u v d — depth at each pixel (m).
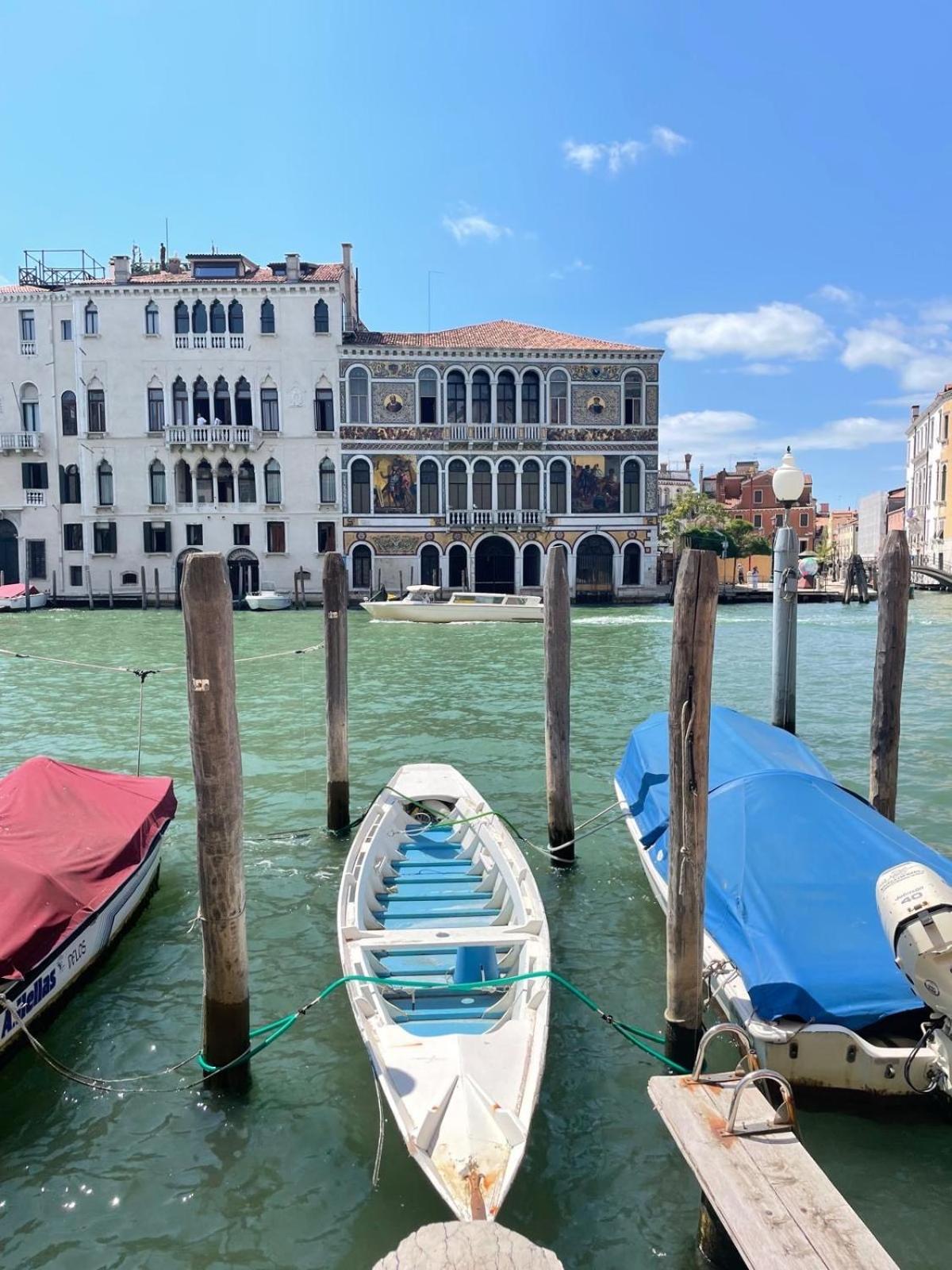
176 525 46.06
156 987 6.98
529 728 15.85
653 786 8.41
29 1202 4.85
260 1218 4.73
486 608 35.75
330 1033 6.37
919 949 4.71
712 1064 5.82
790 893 5.95
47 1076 5.89
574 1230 4.61
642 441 45.78
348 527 45.81
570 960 7.36
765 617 39.72
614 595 46.00
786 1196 3.88
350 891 7.51
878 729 8.94
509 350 45.00
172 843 10.02
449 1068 5.07
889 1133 5.12
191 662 5.38
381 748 14.48
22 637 31.94
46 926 6.42
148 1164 5.12
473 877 8.22
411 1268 3.19
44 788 8.11
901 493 81.94
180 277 46.19
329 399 45.56
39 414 46.72
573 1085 5.74
